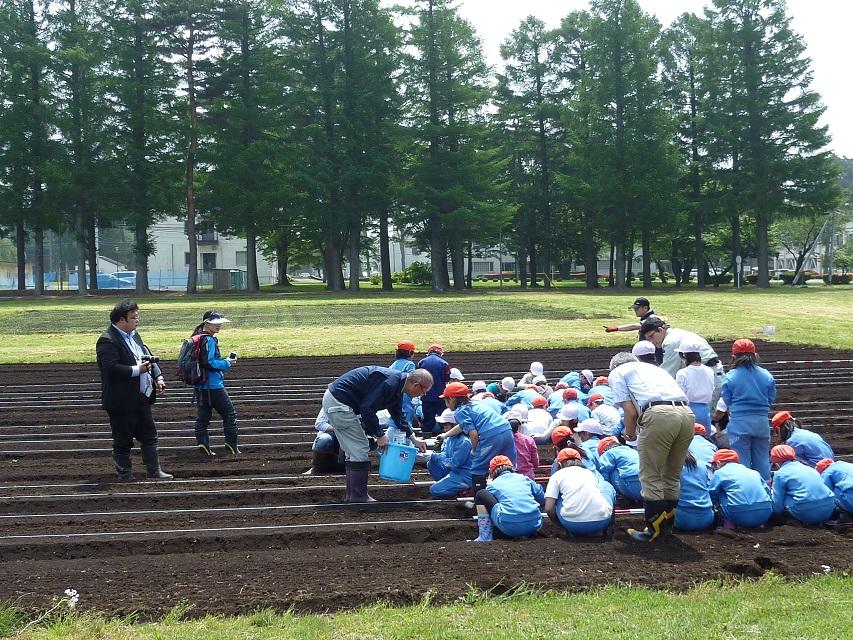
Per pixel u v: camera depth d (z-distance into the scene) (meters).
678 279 76.12
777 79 60.69
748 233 74.94
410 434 9.40
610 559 6.73
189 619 5.46
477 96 60.78
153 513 8.36
